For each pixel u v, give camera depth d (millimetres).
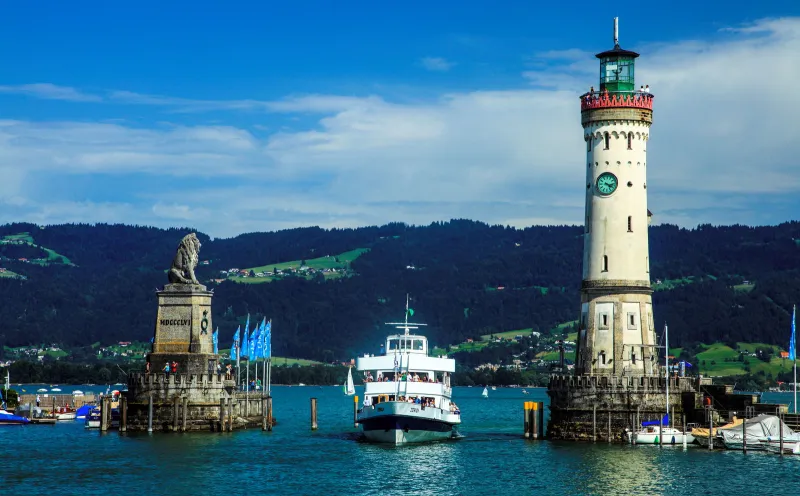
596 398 141750
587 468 123375
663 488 111625
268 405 170125
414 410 144125
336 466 127500
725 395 144500
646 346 144625
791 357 145625
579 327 148750
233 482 116812
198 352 158750
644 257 146375
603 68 150500
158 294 159375
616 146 146500
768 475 118188
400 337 151750
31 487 113312
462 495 109438
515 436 164000
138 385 156750
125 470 124125
